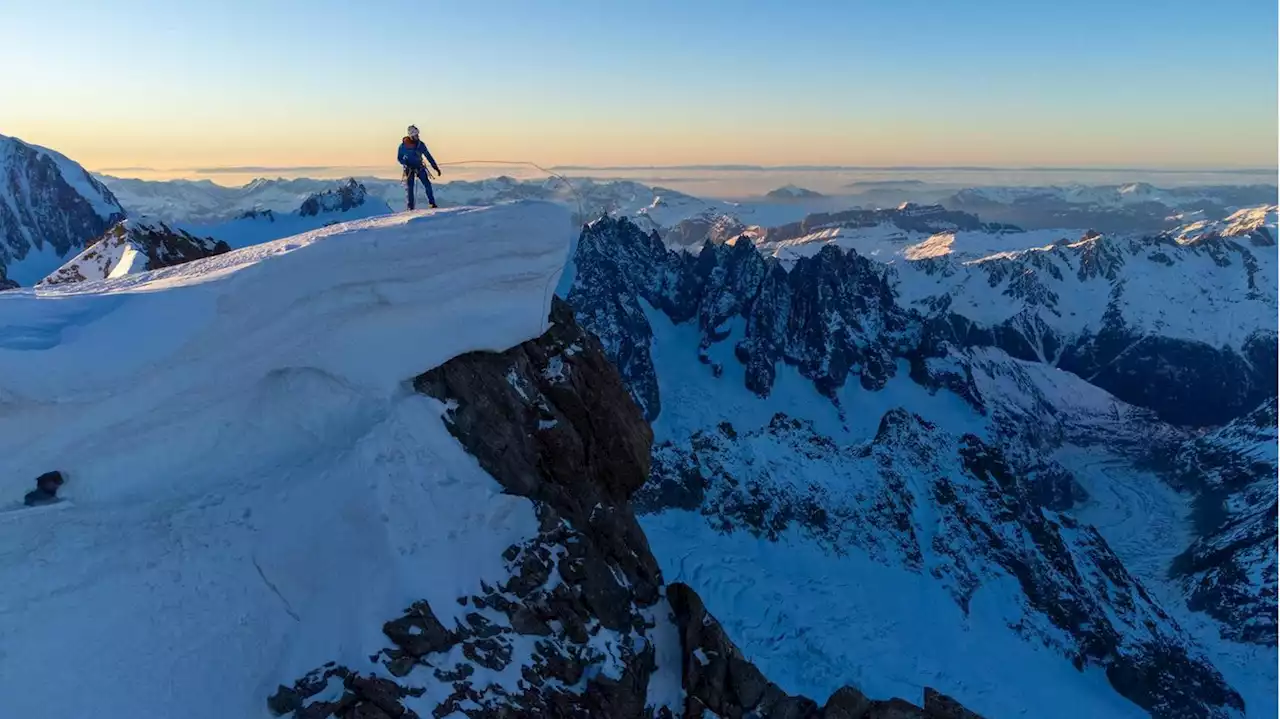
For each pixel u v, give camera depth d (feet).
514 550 62.49
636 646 64.34
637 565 71.56
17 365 49.98
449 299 69.77
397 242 66.54
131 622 50.19
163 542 53.67
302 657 52.08
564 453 73.92
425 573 57.67
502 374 73.87
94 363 52.75
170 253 122.72
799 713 67.62
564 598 62.39
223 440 59.00
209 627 51.75
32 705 45.80
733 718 65.57
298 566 55.57
